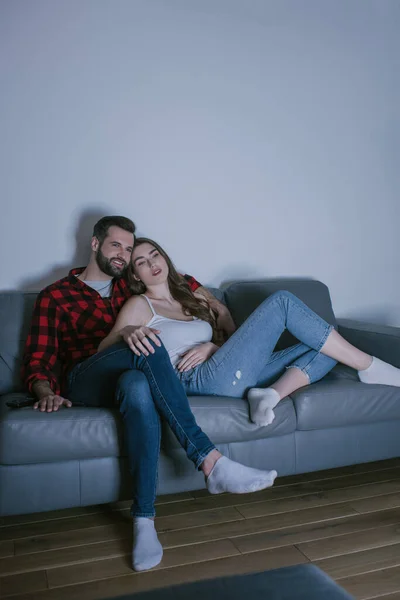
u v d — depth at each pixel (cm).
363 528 170
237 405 184
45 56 239
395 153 303
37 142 240
